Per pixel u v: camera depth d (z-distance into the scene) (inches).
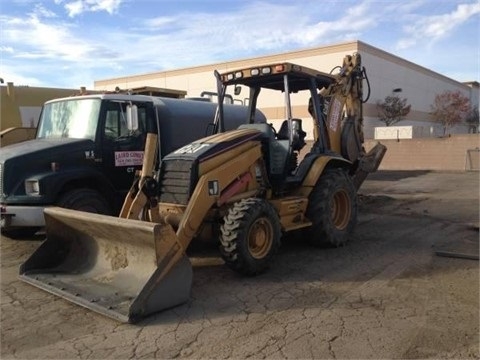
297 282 225.8
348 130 330.0
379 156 371.9
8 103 563.2
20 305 201.6
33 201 286.7
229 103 437.7
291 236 318.0
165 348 160.9
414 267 247.4
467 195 524.1
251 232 228.5
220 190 234.2
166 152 355.3
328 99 312.8
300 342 163.0
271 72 274.1
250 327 175.9
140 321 182.4
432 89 1905.8
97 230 215.5
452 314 184.9
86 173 306.8
